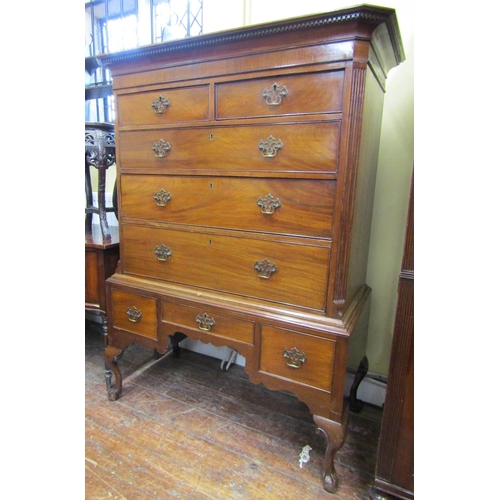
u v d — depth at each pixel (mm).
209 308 1082
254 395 1444
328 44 807
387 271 1318
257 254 991
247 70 908
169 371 1616
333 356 912
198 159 1036
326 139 847
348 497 965
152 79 1070
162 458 1084
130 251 1256
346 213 860
